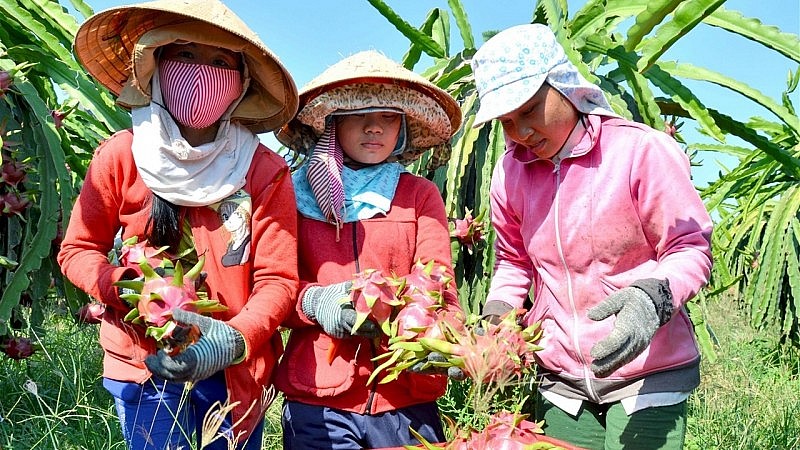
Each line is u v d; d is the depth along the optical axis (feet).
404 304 4.90
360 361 5.49
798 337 14.96
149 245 5.16
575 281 5.35
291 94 5.42
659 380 5.23
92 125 11.42
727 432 9.01
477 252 9.56
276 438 8.13
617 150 5.12
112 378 5.16
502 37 5.04
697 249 4.91
